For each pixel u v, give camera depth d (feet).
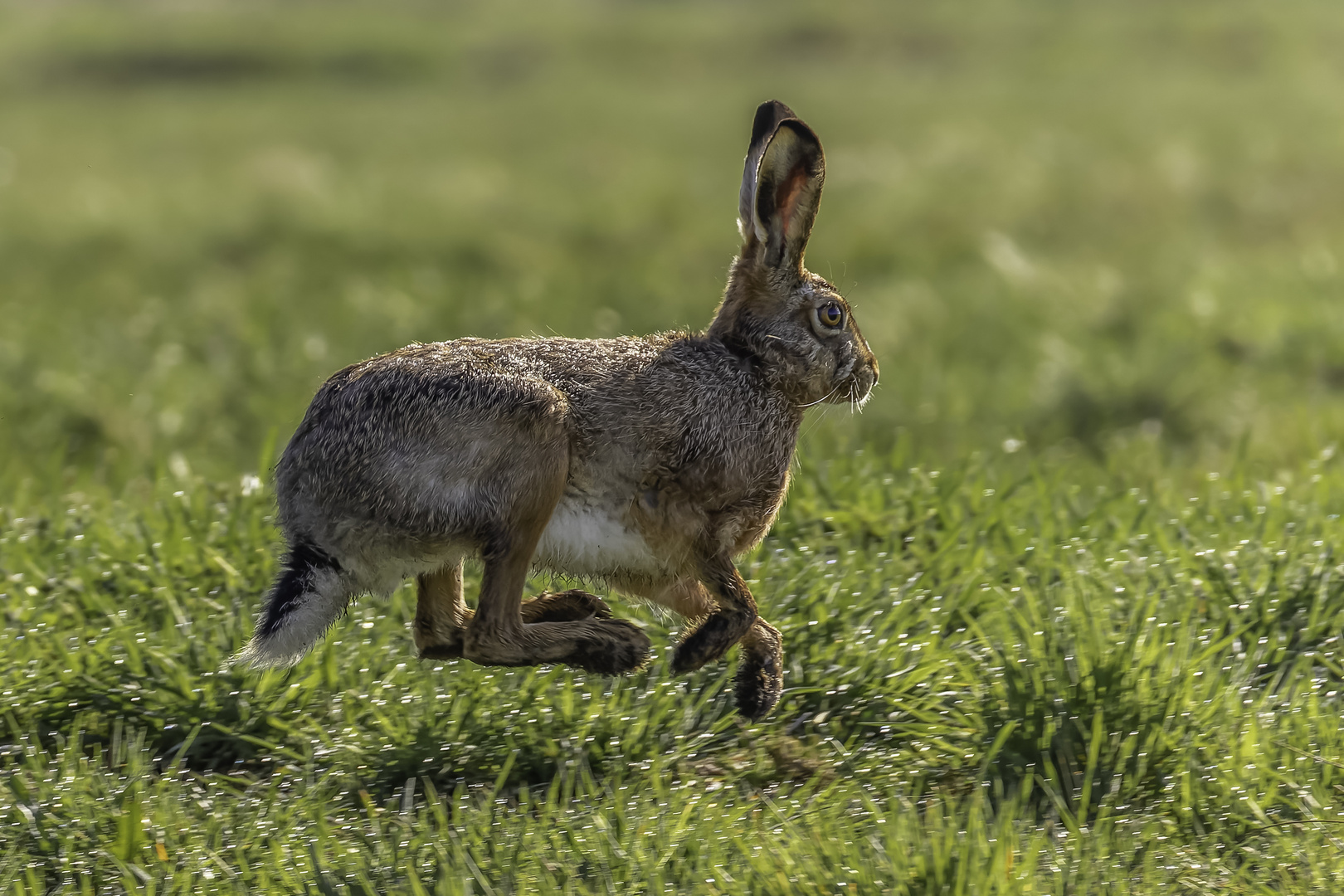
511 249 182.91
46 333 138.82
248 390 120.16
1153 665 55.83
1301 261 160.86
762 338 57.57
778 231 57.62
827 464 78.69
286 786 54.60
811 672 59.93
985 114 281.95
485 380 52.03
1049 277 160.97
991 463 87.25
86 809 50.31
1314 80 311.68
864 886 45.52
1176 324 138.62
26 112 320.09
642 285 161.68
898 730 57.16
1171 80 318.24
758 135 56.90
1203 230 189.06
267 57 382.42
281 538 69.56
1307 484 78.59
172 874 47.65
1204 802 50.62
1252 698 57.41
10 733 56.85
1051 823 51.13
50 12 463.42
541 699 57.31
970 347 136.98
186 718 56.85
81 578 66.49
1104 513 74.13
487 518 51.70
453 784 54.90
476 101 335.67
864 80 340.80
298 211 200.34
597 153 261.03
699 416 55.42
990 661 59.36
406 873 47.11
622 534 55.26
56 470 86.84
